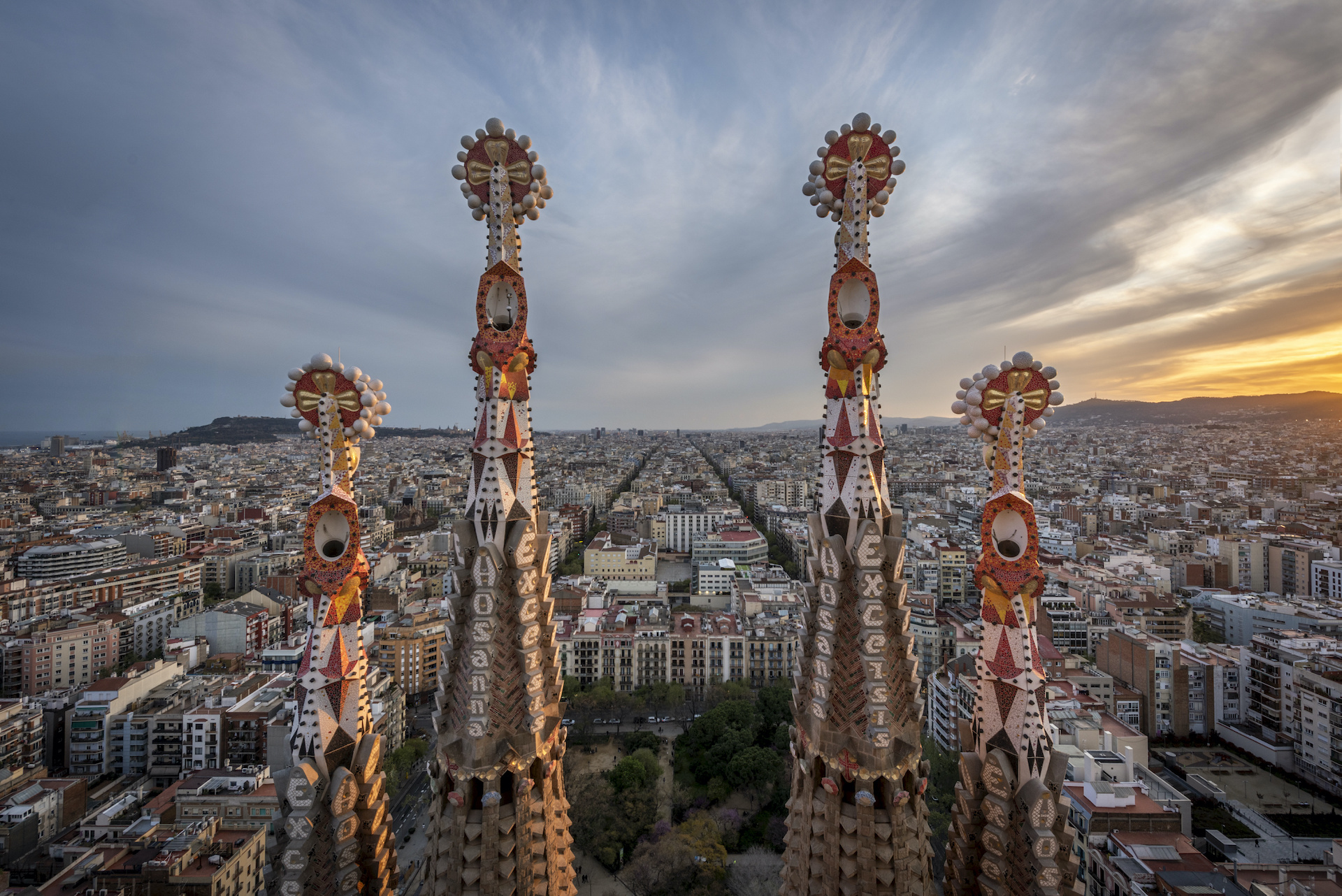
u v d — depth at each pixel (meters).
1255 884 87.44
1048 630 184.75
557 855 31.16
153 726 166.00
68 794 141.50
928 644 196.50
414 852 130.00
